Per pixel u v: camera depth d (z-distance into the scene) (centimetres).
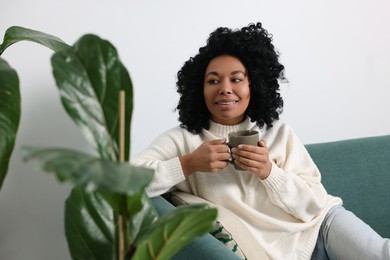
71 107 63
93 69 66
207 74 129
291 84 177
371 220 168
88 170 46
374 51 191
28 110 135
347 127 193
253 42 130
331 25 180
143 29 148
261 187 132
